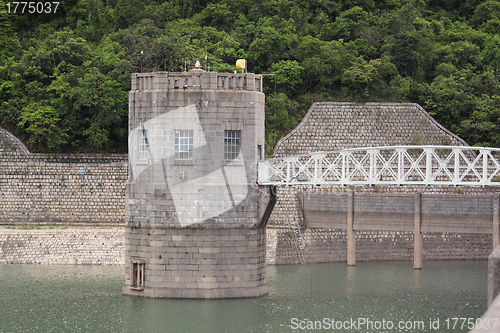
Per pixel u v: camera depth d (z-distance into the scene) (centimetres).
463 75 14725
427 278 9712
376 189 12606
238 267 7312
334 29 15550
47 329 6341
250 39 14600
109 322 6538
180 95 7319
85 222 11181
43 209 11188
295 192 11762
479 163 13425
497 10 17725
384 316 7038
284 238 11269
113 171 11288
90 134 11750
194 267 7244
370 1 16738
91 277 9044
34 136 11419
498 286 1872
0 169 11212
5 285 8419
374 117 13100
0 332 6216
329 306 7469
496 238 10294
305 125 12750
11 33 13138
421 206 10600
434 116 13975
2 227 10544
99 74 11894
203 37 14288
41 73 12069
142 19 14862
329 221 11275
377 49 15338
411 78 14775
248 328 6378
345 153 7212
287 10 15825
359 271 10375
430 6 18125
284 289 8512
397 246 11925
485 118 13700
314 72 13625
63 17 14775
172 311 6881
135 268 7444
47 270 9656
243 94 7344
